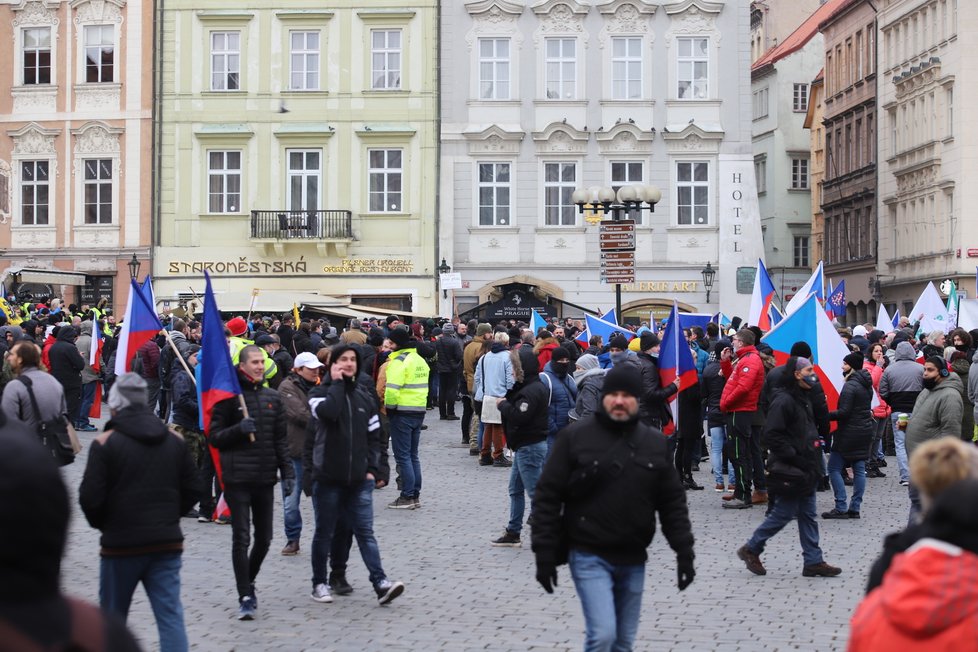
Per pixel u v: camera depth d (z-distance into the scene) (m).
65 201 51.41
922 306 32.06
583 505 8.09
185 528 16.42
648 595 12.49
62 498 3.57
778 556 14.77
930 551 4.92
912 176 59.72
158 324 13.54
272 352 21.47
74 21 51.31
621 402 8.10
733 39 50.06
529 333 23.67
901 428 20.81
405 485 18.42
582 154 50.16
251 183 50.31
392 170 50.25
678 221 50.16
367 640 10.52
